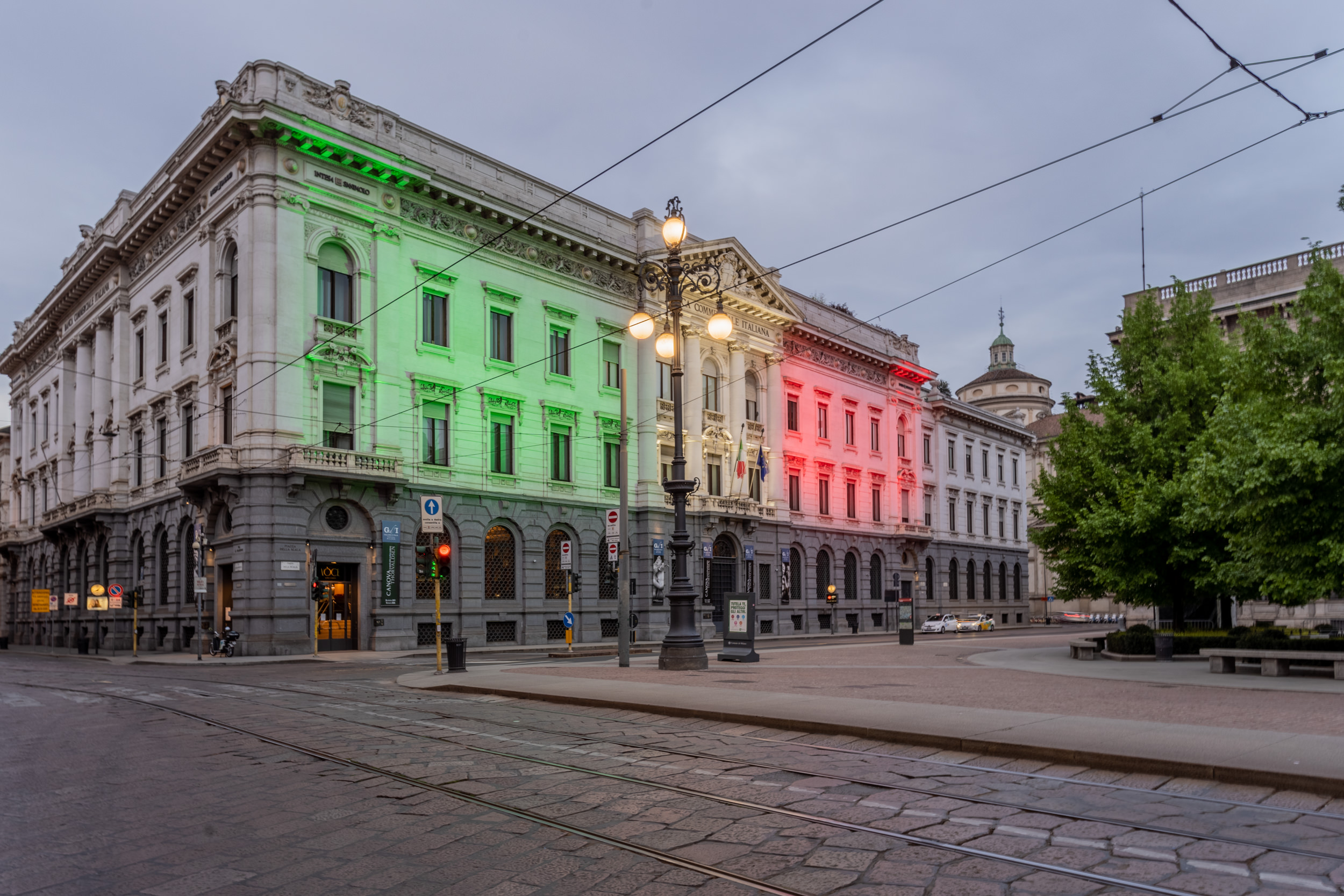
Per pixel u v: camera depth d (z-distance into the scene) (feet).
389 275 118.83
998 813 25.22
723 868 20.90
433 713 48.03
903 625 115.85
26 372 193.06
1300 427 63.52
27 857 22.38
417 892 19.65
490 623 127.95
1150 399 89.40
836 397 195.00
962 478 237.04
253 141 109.29
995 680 59.41
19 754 36.94
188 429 124.26
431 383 122.01
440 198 124.36
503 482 130.82
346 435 114.32
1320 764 28.37
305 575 107.76
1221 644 80.53
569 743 37.52
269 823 25.29
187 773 32.32
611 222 149.28
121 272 144.56
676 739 37.96
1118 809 25.43
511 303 133.80
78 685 70.59
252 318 108.06
